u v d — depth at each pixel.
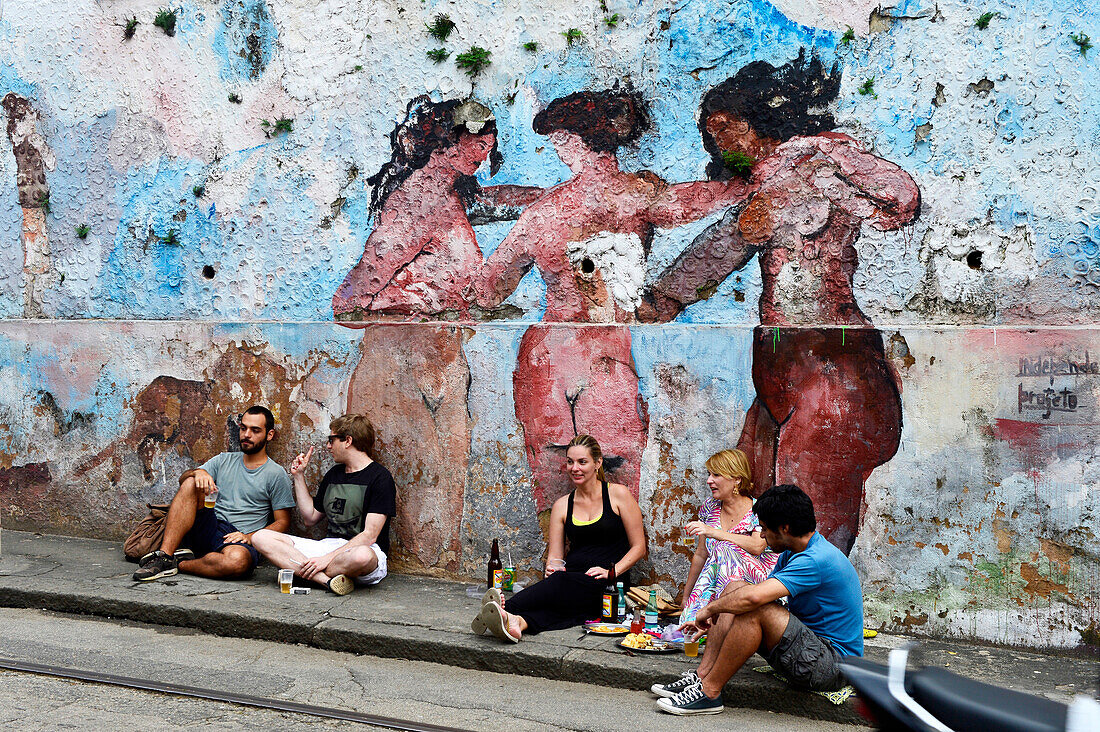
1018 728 2.59
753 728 4.20
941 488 5.22
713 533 4.98
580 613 5.34
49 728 3.76
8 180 7.45
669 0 5.87
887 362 5.34
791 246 5.62
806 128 5.59
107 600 5.56
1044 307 5.14
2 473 7.37
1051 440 5.02
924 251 5.37
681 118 5.85
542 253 6.16
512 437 6.12
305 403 6.64
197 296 7.00
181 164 7.03
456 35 6.35
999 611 5.11
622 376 5.88
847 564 4.45
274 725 3.96
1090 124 5.06
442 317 6.39
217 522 6.44
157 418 7.02
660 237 5.89
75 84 7.30
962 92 5.30
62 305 7.38
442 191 6.39
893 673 2.95
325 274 6.67
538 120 6.17
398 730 3.98
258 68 6.81
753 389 5.60
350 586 5.87
